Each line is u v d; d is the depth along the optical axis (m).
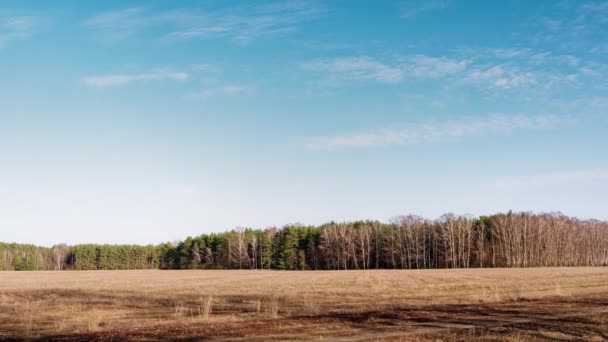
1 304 35.50
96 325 22.41
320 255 140.25
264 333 18.91
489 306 28.12
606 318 21.45
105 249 182.25
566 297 32.84
